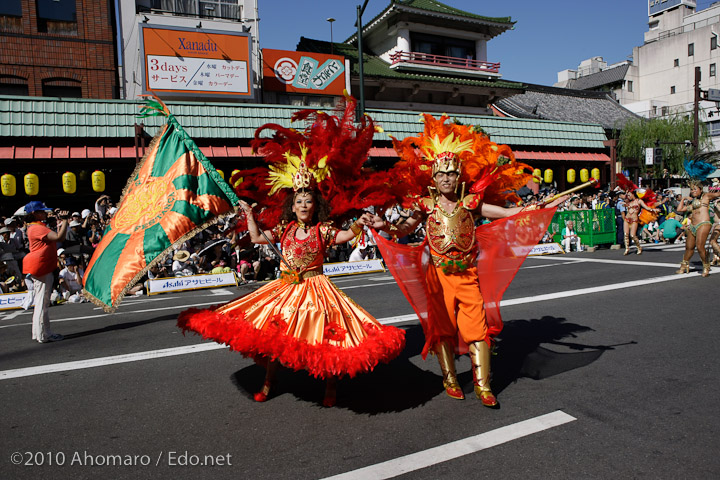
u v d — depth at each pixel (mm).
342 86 19766
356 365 3156
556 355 4719
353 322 3494
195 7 17438
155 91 15719
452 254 3727
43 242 5824
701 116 43844
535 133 20688
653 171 29375
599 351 4789
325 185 4004
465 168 3938
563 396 3723
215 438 3178
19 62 15031
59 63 15500
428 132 4168
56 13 15516
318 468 2771
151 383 4227
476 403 3637
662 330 5477
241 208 3900
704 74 50312
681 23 61156
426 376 4246
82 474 2773
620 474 2637
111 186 14383
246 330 3281
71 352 5352
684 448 2896
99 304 4059
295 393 3922
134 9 16422
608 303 6910
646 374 4141
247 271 11430
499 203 4352
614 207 16656
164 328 6422
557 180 22297
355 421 3377
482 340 3674
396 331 3447
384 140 17156
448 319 3797
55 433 3297
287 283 3645
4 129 12352
